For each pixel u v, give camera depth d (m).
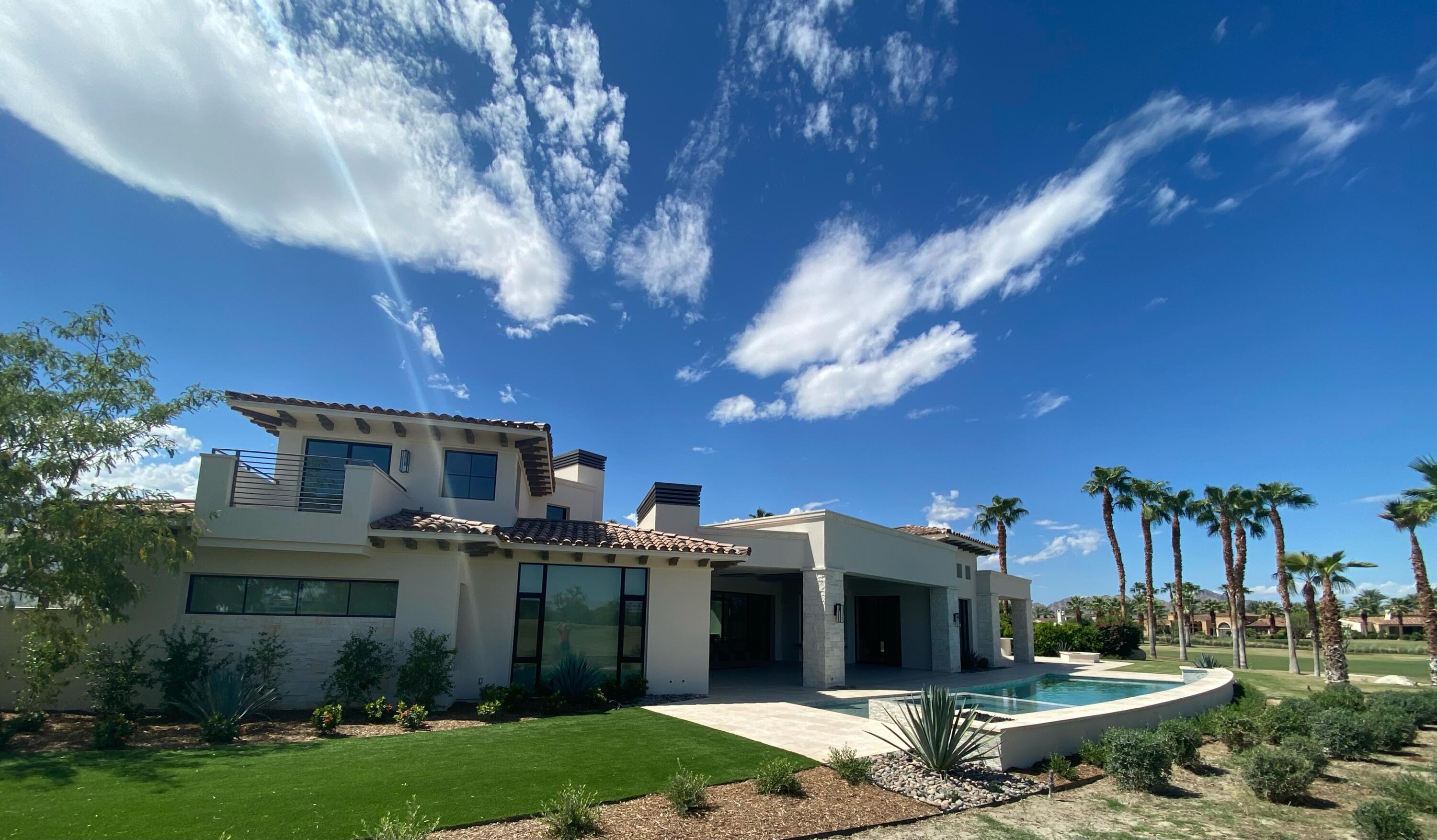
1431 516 26.72
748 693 18.77
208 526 13.72
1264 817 9.38
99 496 11.81
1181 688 17.70
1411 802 9.79
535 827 7.54
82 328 12.02
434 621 14.89
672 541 18.23
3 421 10.72
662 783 9.26
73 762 9.47
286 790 8.34
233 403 16.16
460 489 18.09
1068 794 10.17
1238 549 40.59
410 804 7.92
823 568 21.28
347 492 14.59
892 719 11.99
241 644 13.96
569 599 17.28
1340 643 30.03
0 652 12.91
